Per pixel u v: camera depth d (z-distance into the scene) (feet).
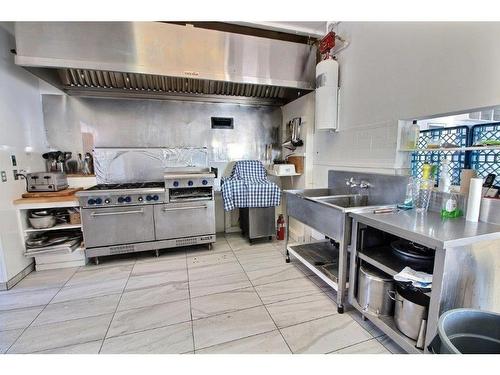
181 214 9.30
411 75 5.88
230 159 12.16
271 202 10.22
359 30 7.45
